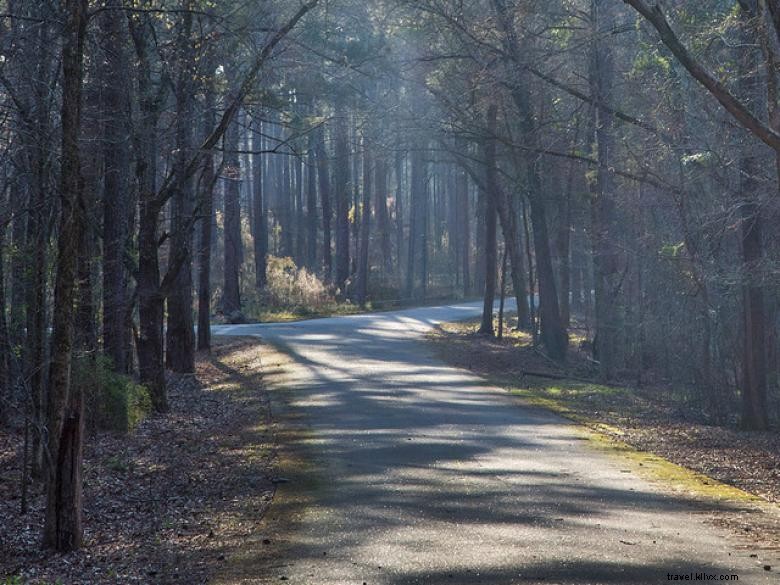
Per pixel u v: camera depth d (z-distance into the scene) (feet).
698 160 61.67
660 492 39.29
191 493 40.96
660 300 84.23
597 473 43.34
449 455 47.19
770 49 43.83
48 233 41.81
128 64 56.39
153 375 66.69
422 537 30.68
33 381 44.09
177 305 86.99
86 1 33.30
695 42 54.54
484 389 76.79
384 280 209.05
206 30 58.90
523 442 51.88
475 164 143.64
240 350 108.27
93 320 54.08
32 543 34.76
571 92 74.69
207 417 65.16
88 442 54.39
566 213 125.59
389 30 83.05
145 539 33.01
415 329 138.00
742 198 57.57
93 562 30.58
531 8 76.07
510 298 231.71
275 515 34.86
